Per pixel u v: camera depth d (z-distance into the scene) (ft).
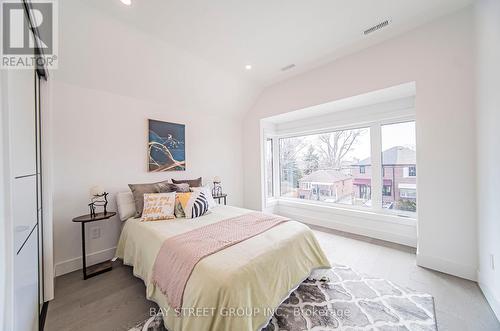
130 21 6.35
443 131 6.55
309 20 6.53
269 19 6.43
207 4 5.72
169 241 5.14
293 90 10.84
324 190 12.16
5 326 2.38
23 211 3.57
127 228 7.07
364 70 8.29
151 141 9.27
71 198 7.12
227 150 12.94
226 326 3.37
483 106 5.40
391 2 5.91
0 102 2.38
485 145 5.34
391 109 9.19
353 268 6.88
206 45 7.77
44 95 5.51
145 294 5.65
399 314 4.76
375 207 9.94
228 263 4.05
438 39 6.64
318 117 11.91
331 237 9.82
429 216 6.82
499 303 4.57
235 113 12.95
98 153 7.77
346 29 7.05
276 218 7.03
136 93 8.68
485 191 5.38
